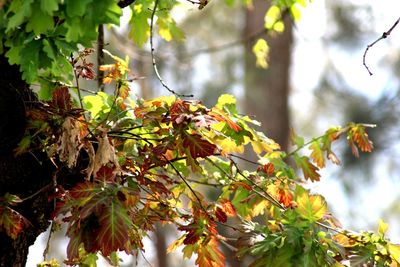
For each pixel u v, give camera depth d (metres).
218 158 4.20
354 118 13.59
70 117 3.72
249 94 11.66
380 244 3.79
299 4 5.07
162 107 3.78
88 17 3.41
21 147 3.73
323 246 3.71
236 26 13.66
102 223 3.51
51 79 4.07
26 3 3.39
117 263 3.97
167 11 4.58
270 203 4.04
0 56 3.71
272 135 11.60
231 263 9.79
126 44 6.50
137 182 3.78
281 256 3.70
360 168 13.38
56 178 3.81
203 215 3.86
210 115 3.75
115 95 4.02
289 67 11.70
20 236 3.77
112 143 3.75
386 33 4.01
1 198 3.69
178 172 3.83
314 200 3.72
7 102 3.71
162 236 13.66
